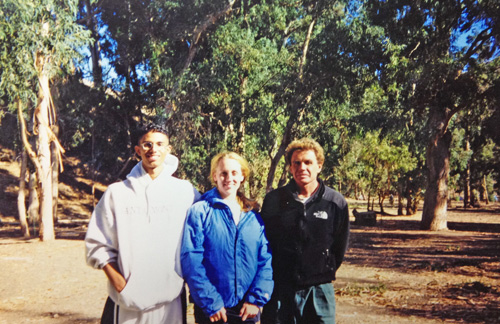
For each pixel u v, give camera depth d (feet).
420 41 64.39
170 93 79.46
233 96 82.33
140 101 97.96
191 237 9.63
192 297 9.57
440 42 63.00
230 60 79.77
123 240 9.17
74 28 57.93
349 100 79.92
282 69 87.04
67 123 106.42
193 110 80.64
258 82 83.66
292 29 104.53
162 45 84.48
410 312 22.68
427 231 78.89
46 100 64.18
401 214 122.72
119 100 98.68
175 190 9.93
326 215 10.65
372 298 26.30
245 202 10.55
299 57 88.63
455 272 35.01
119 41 96.68
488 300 24.93
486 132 74.64
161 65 86.28
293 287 10.55
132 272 9.11
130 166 114.32
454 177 156.15
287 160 11.14
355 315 22.30
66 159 132.26
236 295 9.78
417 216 119.34
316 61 71.05
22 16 51.31
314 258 10.54
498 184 147.54
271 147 86.17
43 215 64.39
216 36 81.97
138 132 9.71
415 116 78.59
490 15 57.00
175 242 9.61
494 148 140.46
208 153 83.51
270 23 92.22
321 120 85.10
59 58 57.82
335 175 104.32
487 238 65.51
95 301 28.14
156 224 9.45
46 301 28.27
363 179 110.93
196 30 81.56
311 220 10.59
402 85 68.03
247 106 82.74
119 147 108.47
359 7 71.00
